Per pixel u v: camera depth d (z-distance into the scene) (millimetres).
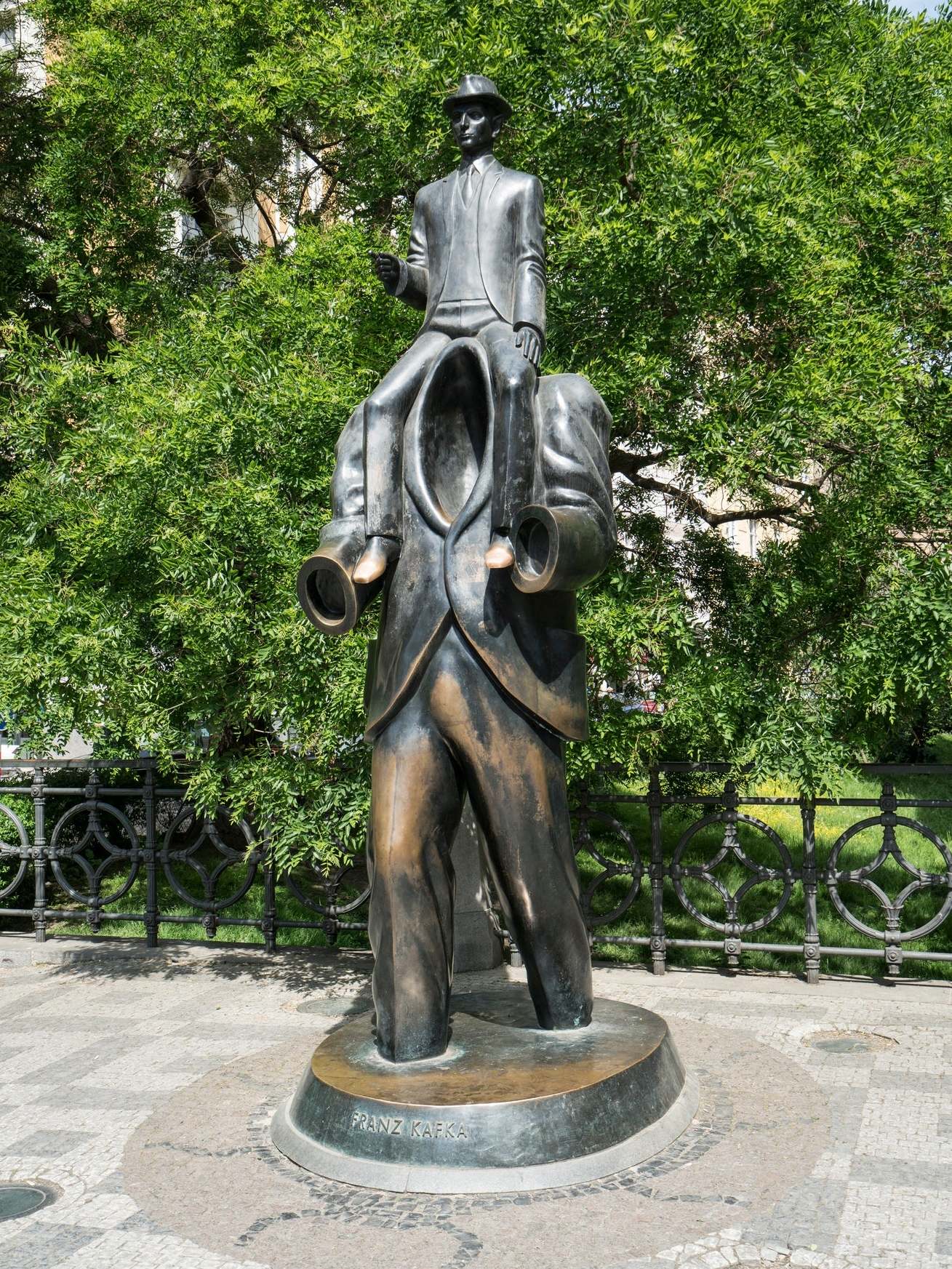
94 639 5949
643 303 5887
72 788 8211
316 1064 3986
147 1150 3953
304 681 5676
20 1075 4926
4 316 9781
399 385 4207
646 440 6840
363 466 4273
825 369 5727
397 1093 3662
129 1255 3244
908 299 6426
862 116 6648
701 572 7504
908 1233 3262
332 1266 3109
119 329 10586
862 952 6273
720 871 9500
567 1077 3736
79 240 9508
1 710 6492
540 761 4082
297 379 5973
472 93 4375
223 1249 3238
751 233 5348
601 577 6039
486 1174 3492
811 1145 3822
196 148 9539
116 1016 5840
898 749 9516
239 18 9047
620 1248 3160
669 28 6020
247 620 5957
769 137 6285
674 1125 3893
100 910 7590
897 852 6250
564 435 4121
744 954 7281
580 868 9641
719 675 6020
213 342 6707
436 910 4031
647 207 5574
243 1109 4309
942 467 5980
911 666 5801
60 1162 3938
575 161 5988
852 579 6555
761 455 5723
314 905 7203
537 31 5770
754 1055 4848
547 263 5770
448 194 4434
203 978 6594
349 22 7301
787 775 5973
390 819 3998
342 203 8312
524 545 3961
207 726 6594
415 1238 3232
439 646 4023
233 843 10828
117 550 6410
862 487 6184
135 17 9531
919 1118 4164
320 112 8383
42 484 6922
